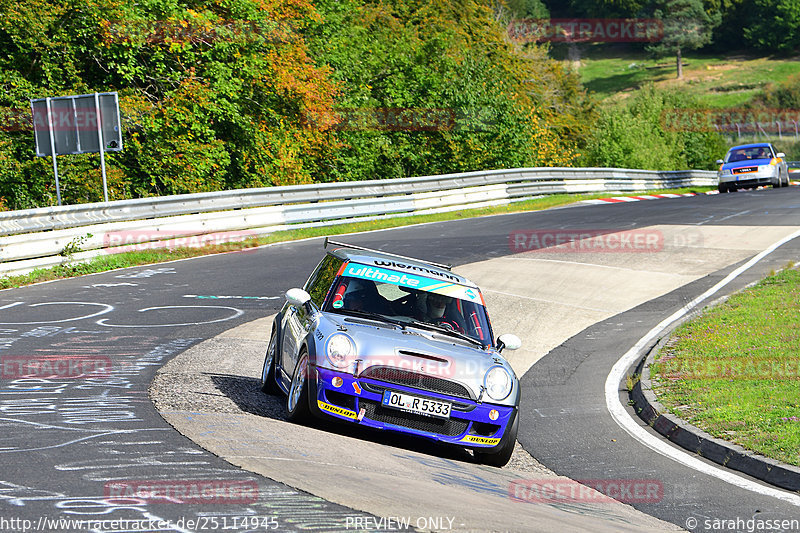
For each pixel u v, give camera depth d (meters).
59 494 14.36
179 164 86.12
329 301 24.33
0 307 38.81
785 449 22.48
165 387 25.34
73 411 21.45
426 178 86.19
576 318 43.75
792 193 94.94
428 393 21.67
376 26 144.25
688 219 74.31
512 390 22.56
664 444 25.25
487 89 127.12
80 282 46.75
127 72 86.94
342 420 21.52
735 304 43.06
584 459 23.78
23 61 80.62
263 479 15.97
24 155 79.06
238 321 38.12
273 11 101.50
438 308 24.75
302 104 103.38
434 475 19.16
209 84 90.44
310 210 72.12
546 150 148.62
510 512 16.17
